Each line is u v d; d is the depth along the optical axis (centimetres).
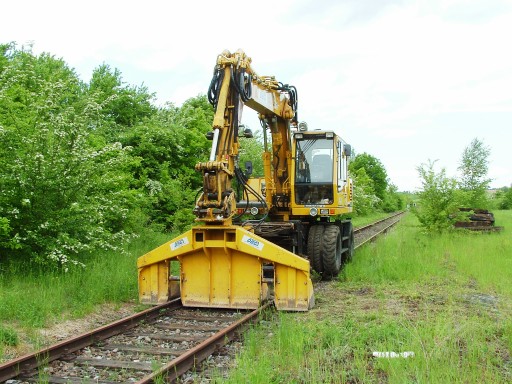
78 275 1077
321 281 1275
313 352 666
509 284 1133
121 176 1402
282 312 913
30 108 1308
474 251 1648
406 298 1017
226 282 958
